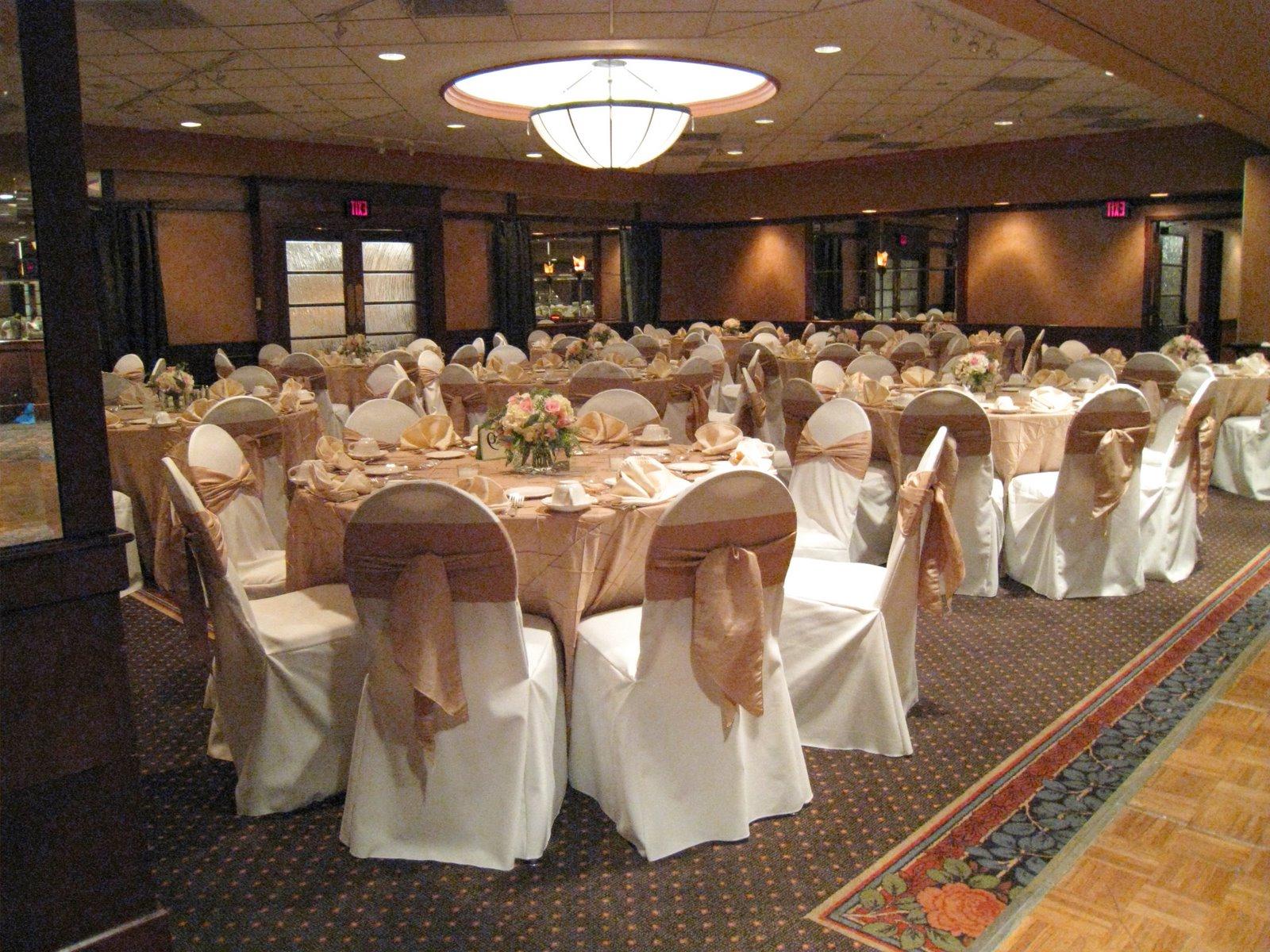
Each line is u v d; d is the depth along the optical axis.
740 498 2.58
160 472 5.20
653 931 2.44
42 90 2.00
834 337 12.16
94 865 2.23
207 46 7.34
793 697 3.36
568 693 3.03
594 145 6.52
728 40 7.47
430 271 13.41
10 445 2.11
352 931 2.46
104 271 10.94
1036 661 4.08
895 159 14.38
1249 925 2.47
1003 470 5.08
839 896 2.57
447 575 2.56
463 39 7.27
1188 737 3.42
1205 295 15.13
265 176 11.84
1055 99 9.93
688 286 16.70
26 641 2.10
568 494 2.97
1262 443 7.01
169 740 3.49
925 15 6.80
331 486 3.23
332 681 3.01
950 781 3.14
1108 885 2.62
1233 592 4.94
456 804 2.71
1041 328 13.68
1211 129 11.95
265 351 10.02
